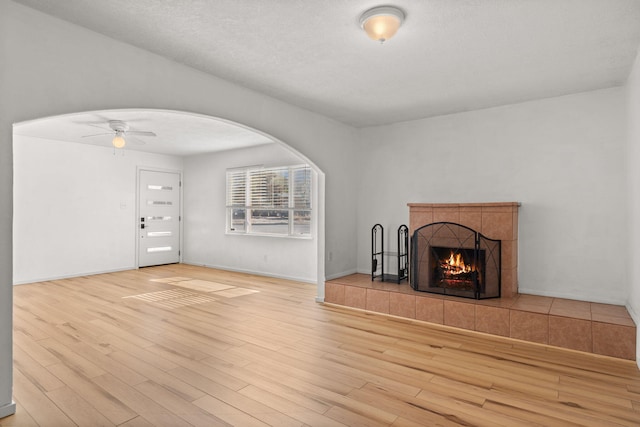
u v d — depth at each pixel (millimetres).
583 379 2561
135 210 7250
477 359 2893
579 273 3729
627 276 3385
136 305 4461
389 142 5004
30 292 5160
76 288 5438
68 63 2373
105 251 6797
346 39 2596
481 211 3912
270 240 6441
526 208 4020
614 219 3557
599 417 2084
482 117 4293
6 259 2082
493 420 2045
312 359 2863
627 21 2316
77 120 4715
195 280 6082
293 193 6117
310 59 2941
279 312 4172
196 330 3531
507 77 3311
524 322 3295
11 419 2025
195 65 3068
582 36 2525
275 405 2186
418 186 4762
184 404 2189
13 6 2133
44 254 6031
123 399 2244
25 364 2732
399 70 3156
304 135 4324
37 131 5469
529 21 2318
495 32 2469
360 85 3525
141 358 2859
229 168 7090
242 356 2914
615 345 2918
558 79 3354
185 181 7965
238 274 6684
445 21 2320
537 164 3959
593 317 3098
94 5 2182
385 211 5047
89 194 6578
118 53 2631
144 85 2783
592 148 3666
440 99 3943
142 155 7340
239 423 2002
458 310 3627
